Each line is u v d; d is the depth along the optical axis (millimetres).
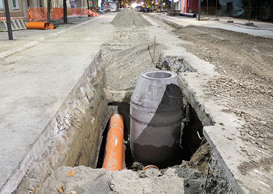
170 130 6082
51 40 13586
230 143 2979
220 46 10734
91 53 9570
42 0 27281
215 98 4527
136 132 6328
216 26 19422
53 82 5559
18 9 19391
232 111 3941
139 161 6629
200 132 5938
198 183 3150
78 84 5719
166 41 12828
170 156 6520
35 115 3791
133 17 23000
